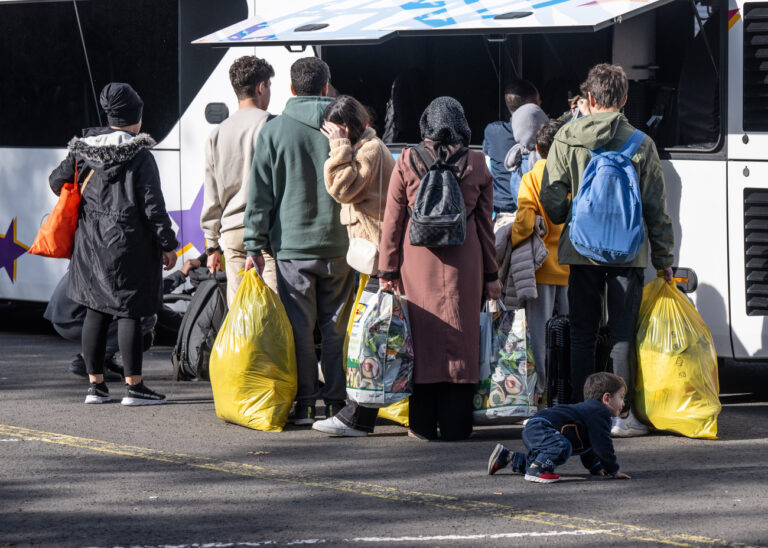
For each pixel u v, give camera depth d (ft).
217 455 33.06
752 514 27.09
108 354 44.09
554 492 29.07
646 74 41.91
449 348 34.04
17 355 51.13
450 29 36.81
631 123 41.96
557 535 25.52
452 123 34.01
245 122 39.04
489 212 34.50
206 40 40.60
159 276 39.81
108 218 38.81
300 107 36.52
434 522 26.53
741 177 40.09
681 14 41.04
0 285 57.26
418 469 31.48
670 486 29.58
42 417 37.99
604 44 43.04
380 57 46.19
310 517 26.96
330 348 36.73
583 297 35.01
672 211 40.93
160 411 39.09
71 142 39.19
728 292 40.32
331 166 34.35
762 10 39.91
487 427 37.24
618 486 29.63
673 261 38.88
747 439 35.14
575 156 34.63
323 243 36.35
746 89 40.09
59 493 29.04
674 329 35.04
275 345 36.40
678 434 35.88
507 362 34.86
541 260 35.86
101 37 53.78
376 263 34.55
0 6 56.29
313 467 31.71
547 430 29.91
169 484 29.91
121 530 25.95
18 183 56.39
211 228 39.68
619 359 34.99
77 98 54.75
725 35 40.24
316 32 39.29
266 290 36.81
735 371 48.37
